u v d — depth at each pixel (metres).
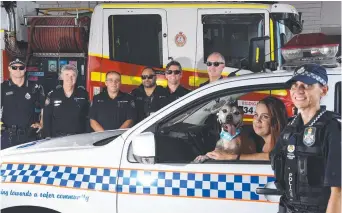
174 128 3.17
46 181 3.10
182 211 2.90
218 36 6.19
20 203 3.11
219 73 5.75
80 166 3.09
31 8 7.18
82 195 3.02
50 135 5.43
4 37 6.54
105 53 6.31
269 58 6.07
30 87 5.77
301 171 2.40
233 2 6.20
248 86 3.02
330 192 2.38
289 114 3.03
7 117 5.73
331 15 9.09
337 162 2.32
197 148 3.18
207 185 2.89
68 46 6.61
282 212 2.58
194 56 6.20
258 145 3.06
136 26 6.28
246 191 2.84
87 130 5.45
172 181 2.93
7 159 3.26
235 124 3.05
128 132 3.11
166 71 5.55
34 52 6.71
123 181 2.99
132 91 5.87
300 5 9.20
